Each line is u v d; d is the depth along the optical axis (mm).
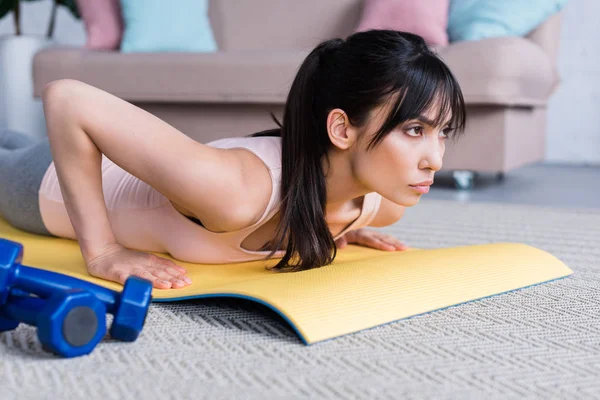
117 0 2990
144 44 2877
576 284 1152
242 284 940
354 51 996
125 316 786
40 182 1350
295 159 1044
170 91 2713
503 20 2596
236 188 997
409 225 1793
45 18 4188
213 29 3137
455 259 1148
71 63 2770
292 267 1116
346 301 895
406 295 957
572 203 2328
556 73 2861
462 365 763
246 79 2635
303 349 797
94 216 1052
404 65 961
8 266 764
